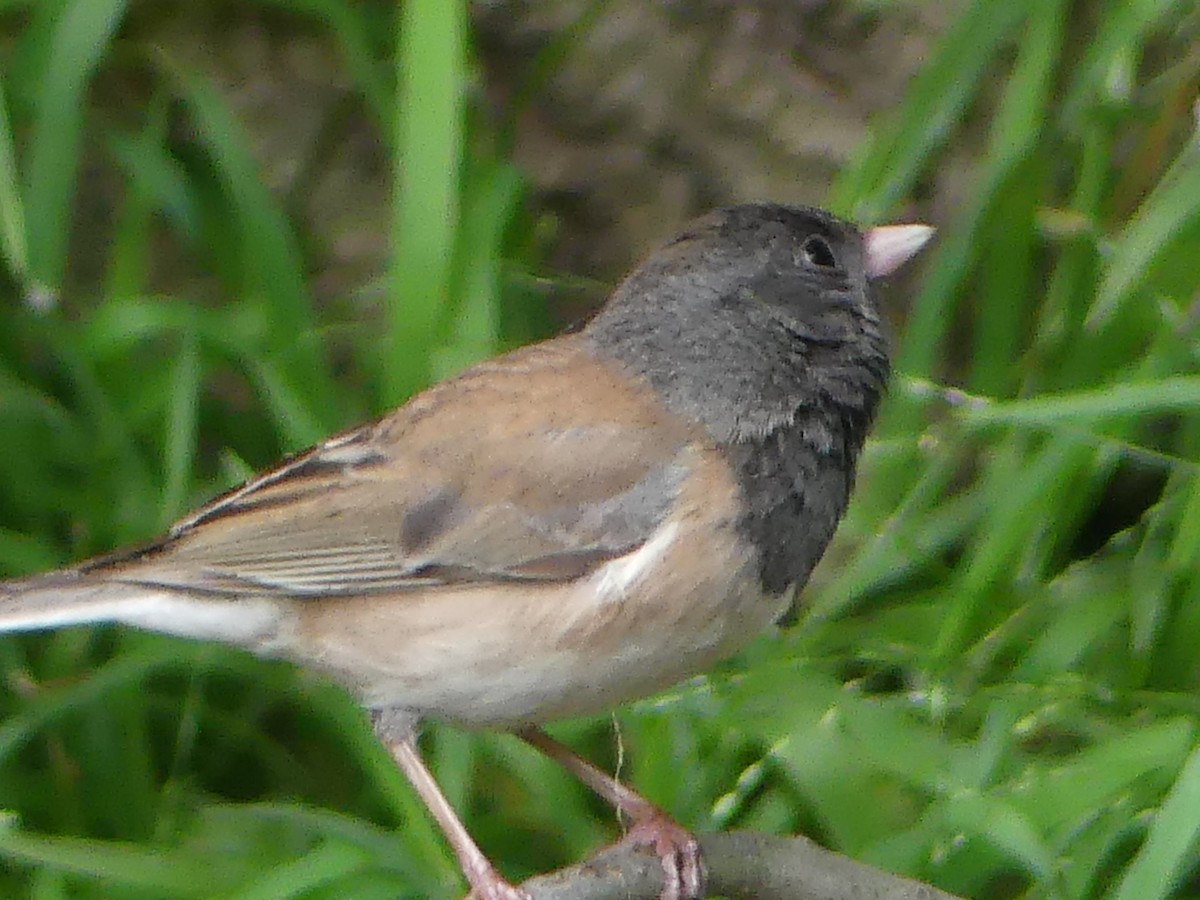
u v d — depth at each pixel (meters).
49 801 9.63
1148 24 9.48
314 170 11.28
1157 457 9.06
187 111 10.98
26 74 10.03
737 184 11.12
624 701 7.93
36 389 10.43
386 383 9.27
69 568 8.30
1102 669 9.10
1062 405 8.67
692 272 8.23
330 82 11.20
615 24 10.97
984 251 9.73
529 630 7.73
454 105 8.99
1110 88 9.79
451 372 9.45
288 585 7.96
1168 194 9.27
